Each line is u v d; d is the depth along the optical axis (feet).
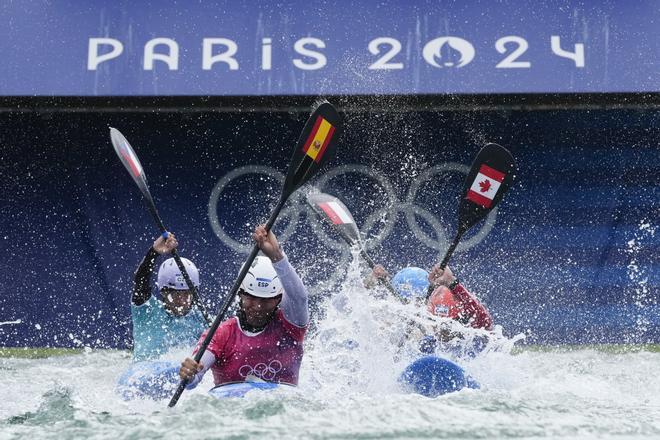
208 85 106.01
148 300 75.56
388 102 109.40
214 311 111.34
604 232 112.57
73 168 112.57
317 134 65.67
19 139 112.16
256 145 113.60
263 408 50.49
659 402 60.49
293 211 112.37
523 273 111.96
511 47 106.63
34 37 107.24
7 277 111.55
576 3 108.17
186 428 46.68
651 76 106.11
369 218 112.78
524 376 76.74
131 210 112.98
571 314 111.14
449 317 80.02
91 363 95.09
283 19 107.86
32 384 77.46
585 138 112.78
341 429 46.29
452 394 55.47
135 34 107.55
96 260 112.57
